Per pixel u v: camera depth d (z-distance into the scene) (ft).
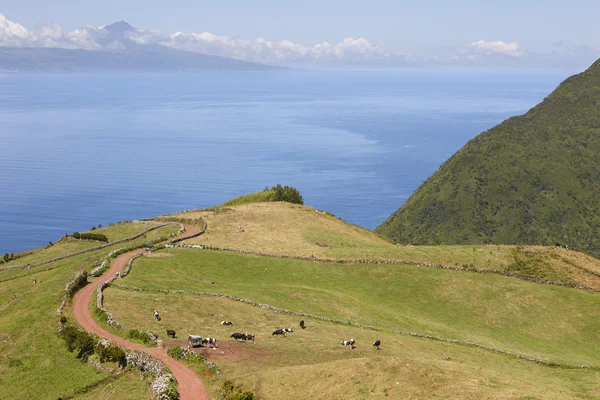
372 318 214.07
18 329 177.37
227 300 213.87
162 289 219.61
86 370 153.28
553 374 169.07
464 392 115.96
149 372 140.77
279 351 158.10
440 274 268.00
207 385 132.98
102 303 192.75
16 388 147.23
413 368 129.80
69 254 314.96
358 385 124.36
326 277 268.00
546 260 278.67
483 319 229.66
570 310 234.79
